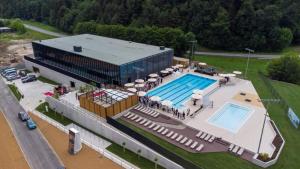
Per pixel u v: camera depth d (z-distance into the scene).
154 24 113.75
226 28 103.12
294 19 113.94
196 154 39.44
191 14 111.00
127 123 47.81
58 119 52.62
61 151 42.22
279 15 104.00
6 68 79.94
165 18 111.88
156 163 38.06
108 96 52.69
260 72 76.56
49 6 175.75
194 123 47.03
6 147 43.19
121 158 40.34
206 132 44.41
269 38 104.00
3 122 50.97
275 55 99.25
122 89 58.59
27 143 44.31
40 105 58.06
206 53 102.25
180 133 44.41
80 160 39.94
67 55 70.12
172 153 37.47
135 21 119.69
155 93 59.53
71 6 163.12
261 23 102.88
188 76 70.12
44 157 40.72
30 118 52.22
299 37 115.56
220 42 105.81
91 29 117.56
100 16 135.88
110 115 49.25
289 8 112.62
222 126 46.12
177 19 111.56
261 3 108.75
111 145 43.75
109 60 61.22
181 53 90.38
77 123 50.91
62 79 69.38
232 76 65.19
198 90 57.53
